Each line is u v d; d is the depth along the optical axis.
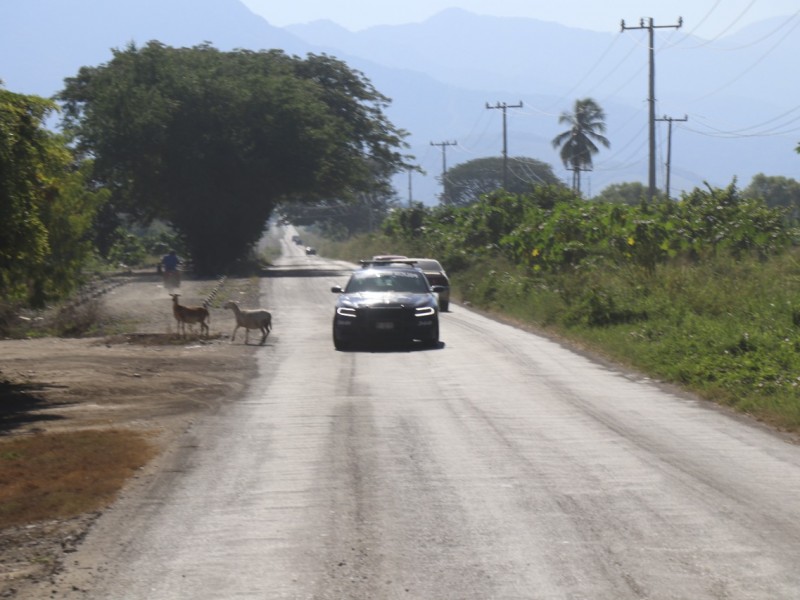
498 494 26.23
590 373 51.88
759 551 21.12
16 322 84.94
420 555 21.23
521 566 20.38
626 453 31.45
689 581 19.30
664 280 81.50
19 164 44.69
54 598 19.28
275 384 49.66
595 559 20.73
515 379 49.56
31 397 46.88
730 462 30.09
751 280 77.25
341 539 22.53
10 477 29.81
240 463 31.02
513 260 129.50
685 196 114.94
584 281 88.25
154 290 132.50
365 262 88.00
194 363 59.19
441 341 69.81
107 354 64.50
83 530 24.02
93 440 35.28
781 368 46.41
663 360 52.25
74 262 60.03
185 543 22.59
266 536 22.92
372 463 30.36
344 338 65.56
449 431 35.44
